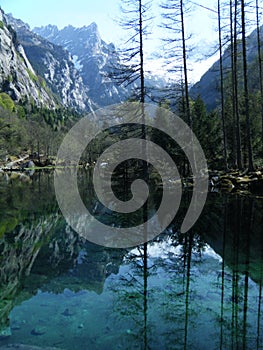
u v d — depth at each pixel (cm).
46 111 12231
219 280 582
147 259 729
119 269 671
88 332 417
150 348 379
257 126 2578
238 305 489
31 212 1389
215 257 706
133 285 579
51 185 2842
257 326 430
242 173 1767
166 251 779
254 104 2611
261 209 1184
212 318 452
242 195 1530
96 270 663
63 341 394
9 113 6831
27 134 6812
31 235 978
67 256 764
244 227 944
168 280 595
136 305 494
